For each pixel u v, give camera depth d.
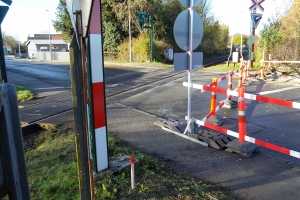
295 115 6.61
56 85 13.85
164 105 8.03
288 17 15.36
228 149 4.57
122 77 15.91
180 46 4.89
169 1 31.89
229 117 6.64
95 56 3.26
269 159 4.28
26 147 5.04
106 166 3.57
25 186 1.27
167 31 31.44
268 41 15.56
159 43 29.94
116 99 9.15
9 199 1.21
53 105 8.78
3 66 1.23
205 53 40.53
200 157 4.36
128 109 7.58
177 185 3.31
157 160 4.14
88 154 2.22
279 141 5.02
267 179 3.63
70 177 3.48
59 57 42.72
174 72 17.48
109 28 30.52
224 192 3.28
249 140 4.52
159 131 5.61
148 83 12.88
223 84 11.70
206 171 3.87
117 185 3.24
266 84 11.15
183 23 4.86
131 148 4.66
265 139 5.13
